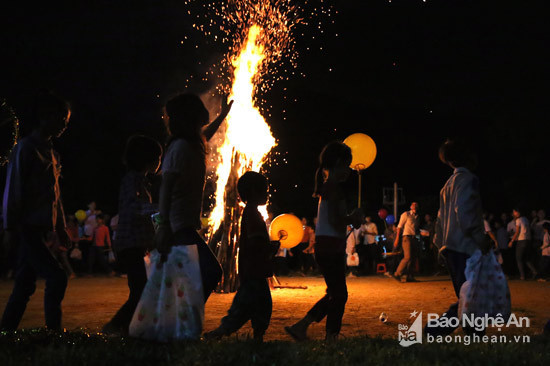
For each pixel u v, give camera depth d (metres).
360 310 9.23
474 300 5.12
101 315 8.45
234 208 12.47
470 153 5.51
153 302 4.42
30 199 5.00
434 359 4.27
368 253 19.03
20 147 4.96
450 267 5.43
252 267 5.24
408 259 15.58
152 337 4.40
